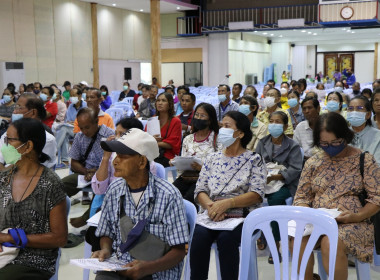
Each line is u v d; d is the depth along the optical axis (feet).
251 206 10.09
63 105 26.78
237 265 9.35
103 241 7.55
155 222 7.20
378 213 10.20
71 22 57.72
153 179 7.36
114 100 49.24
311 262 8.70
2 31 47.57
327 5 57.88
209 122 13.29
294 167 12.53
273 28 65.10
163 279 7.25
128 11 69.21
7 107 25.62
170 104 15.89
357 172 9.18
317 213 7.92
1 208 7.90
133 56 71.15
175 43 77.25
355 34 82.43
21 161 8.03
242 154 10.37
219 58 74.59
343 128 9.10
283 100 24.06
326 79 89.76
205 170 10.55
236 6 70.08
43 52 53.36
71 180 13.79
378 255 10.36
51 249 8.05
